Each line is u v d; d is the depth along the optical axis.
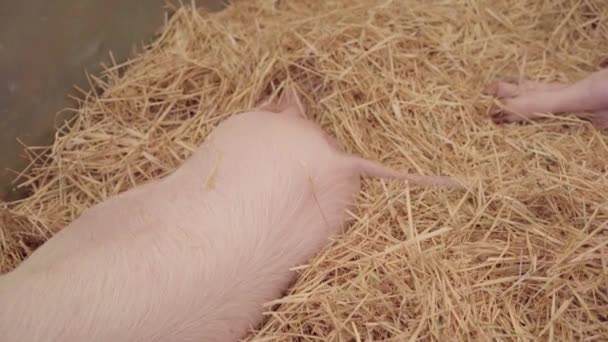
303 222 1.72
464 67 2.15
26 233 1.89
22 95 1.97
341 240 1.78
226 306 1.61
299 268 1.71
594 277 1.70
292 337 1.68
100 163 2.01
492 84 2.09
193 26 2.27
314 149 1.79
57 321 1.51
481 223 1.81
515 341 1.65
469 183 1.87
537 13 2.29
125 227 1.65
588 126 2.00
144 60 2.22
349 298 1.70
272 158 1.75
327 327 1.68
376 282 1.72
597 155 1.94
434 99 2.05
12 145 1.97
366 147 1.99
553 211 1.81
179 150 2.03
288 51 2.14
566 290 1.70
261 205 1.69
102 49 2.15
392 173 1.87
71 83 2.09
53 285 1.54
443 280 1.71
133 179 1.98
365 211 1.83
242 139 1.79
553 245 1.76
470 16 2.27
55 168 2.02
